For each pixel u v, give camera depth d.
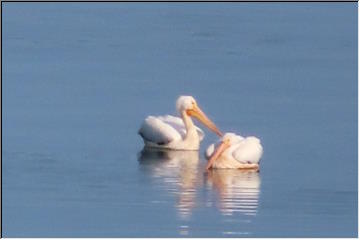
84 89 39.44
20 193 26.78
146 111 36.28
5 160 29.81
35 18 55.75
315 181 28.22
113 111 36.16
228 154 29.28
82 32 52.62
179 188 27.39
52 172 28.77
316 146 31.86
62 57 46.09
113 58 46.00
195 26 54.75
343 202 26.34
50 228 24.41
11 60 45.09
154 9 59.53
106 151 31.30
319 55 47.47
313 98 38.31
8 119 34.62
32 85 39.84
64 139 32.31
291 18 57.59
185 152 31.81
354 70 43.84
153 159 30.70
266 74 42.62
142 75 42.16
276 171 29.22
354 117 35.47
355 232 24.16
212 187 27.53
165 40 50.72
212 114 35.72
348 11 59.47
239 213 25.48
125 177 28.45
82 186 27.45
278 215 25.31
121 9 59.28
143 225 24.56
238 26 55.06
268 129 33.81
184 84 40.44
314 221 25.03
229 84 40.50
